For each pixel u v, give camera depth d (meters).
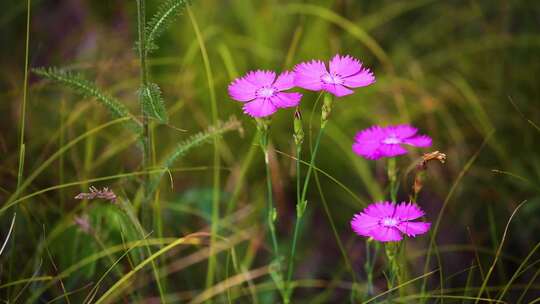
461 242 0.47
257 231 0.45
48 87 0.49
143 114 0.37
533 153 0.49
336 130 0.49
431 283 0.44
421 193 0.49
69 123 0.45
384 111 0.52
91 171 0.46
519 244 0.46
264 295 0.43
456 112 0.52
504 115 0.51
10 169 0.44
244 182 0.48
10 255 0.40
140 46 0.36
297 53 0.52
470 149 0.50
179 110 0.49
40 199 0.44
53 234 0.41
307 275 0.45
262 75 0.35
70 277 0.40
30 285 0.40
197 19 0.52
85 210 0.41
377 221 0.35
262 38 0.52
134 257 0.39
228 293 0.39
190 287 0.43
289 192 0.49
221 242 0.43
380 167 0.49
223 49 0.49
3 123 0.49
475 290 0.43
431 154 0.36
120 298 0.41
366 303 0.37
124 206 0.37
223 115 0.50
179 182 0.48
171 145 0.49
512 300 0.43
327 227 0.48
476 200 0.48
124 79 0.51
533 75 0.52
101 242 0.39
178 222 0.44
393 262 0.36
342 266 0.46
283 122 0.50
